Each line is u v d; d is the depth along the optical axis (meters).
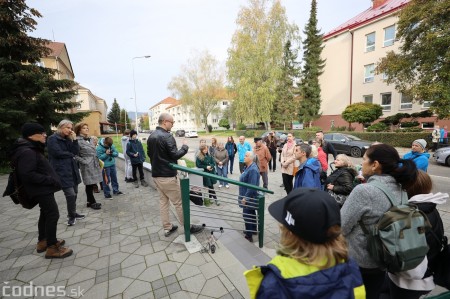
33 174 2.75
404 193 1.62
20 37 10.30
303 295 0.85
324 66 26.92
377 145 1.70
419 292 1.61
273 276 0.93
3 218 4.42
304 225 0.91
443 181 7.25
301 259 0.94
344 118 20.55
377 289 1.64
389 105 20.89
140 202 5.24
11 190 2.89
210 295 2.26
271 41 23.61
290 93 28.95
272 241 3.70
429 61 11.21
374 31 21.36
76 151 4.14
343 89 25.06
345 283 0.90
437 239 1.66
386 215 1.39
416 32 11.53
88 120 36.66
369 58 22.00
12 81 9.92
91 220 4.20
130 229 3.79
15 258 3.00
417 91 11.57
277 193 6.48
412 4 11.44
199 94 40.56
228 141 9.39
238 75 24.81
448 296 1.30
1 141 9.70
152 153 3.35
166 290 2.35
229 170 10.09
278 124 30.02
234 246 3.23
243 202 3.69
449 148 9.61
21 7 10.37
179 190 3.51
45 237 3.18
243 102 24.28
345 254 0.97
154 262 2.83
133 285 2.44
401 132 15.07
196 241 3.28
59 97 11.96
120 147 18.70
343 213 1.58
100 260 2.91
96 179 4.86
